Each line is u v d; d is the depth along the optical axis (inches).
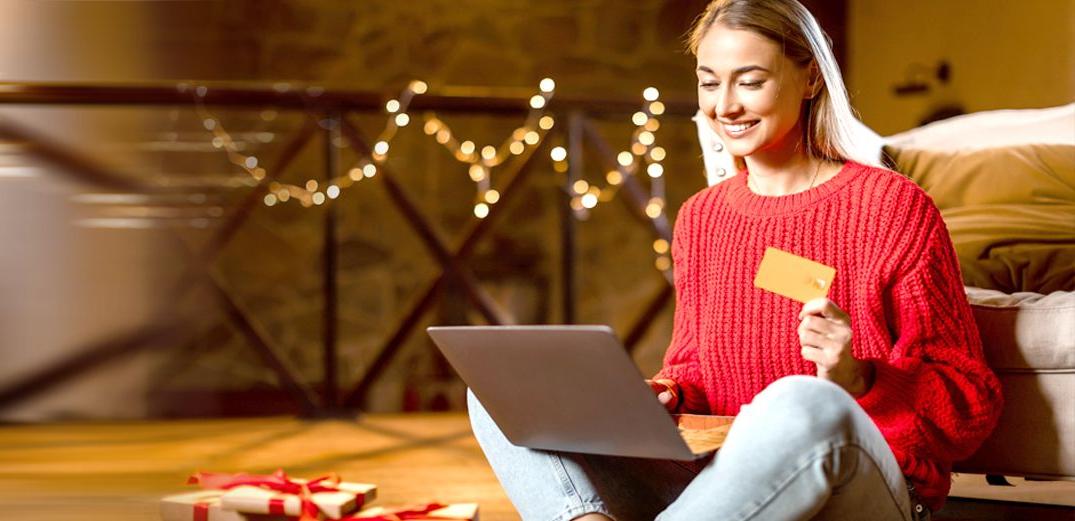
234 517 64.2
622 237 222.8
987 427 53.4
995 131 88.0
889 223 55.0
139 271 203.2
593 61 223.8
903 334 54.4
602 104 163.8
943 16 171.9
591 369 47.3
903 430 51.8
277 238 213.0
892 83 186.7
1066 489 90.5
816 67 56.7
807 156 58.3
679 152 224.7
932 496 53.6
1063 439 61.1
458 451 129.6
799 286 54.9
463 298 214.2
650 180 224.2
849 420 46.4
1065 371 61.0
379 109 160.4
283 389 200.7
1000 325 62.7
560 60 223.0
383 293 216.2
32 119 198.7
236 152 210.4
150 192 206.2
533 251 220.7
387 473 113.0
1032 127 86.6
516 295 220.5
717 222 60.7
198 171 209.2
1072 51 140.9
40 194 199.6
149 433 147.1
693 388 60.5
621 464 57.2
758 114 55.7
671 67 225.3
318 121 161.6
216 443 137.5
